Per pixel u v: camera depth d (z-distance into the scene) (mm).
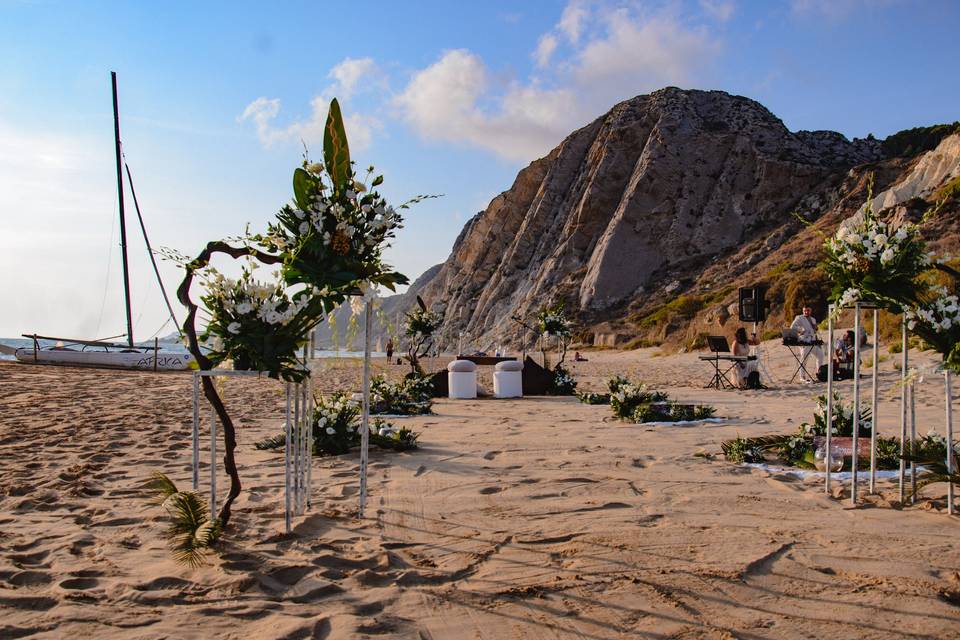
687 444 9609
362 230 5188
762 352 28328
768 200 70938
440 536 5211
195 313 4902
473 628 3605
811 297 39500
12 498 6363
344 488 6824
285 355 5043
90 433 10586
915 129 78438
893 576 4285
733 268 63031
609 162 80938
